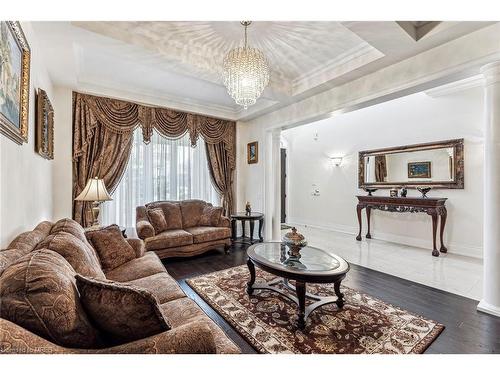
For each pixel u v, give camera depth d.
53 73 3.00
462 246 4.17
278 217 4.98
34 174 2.19
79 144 3.63
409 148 4.79
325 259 2.37
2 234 1.41
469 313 2.28
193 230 4.04
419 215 4.71
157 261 2.45
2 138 1.39
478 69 2.27
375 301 2.51
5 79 1.37
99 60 3.09
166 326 1.07
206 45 2.79
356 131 5.80
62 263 1.24
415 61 2.55
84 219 3.63
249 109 4.80
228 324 2.11
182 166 4.80
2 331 0.77
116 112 3.95
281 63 3.15
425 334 1.95
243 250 4.44
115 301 1.02
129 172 4.22
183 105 4.54
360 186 5.65
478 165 4.01
